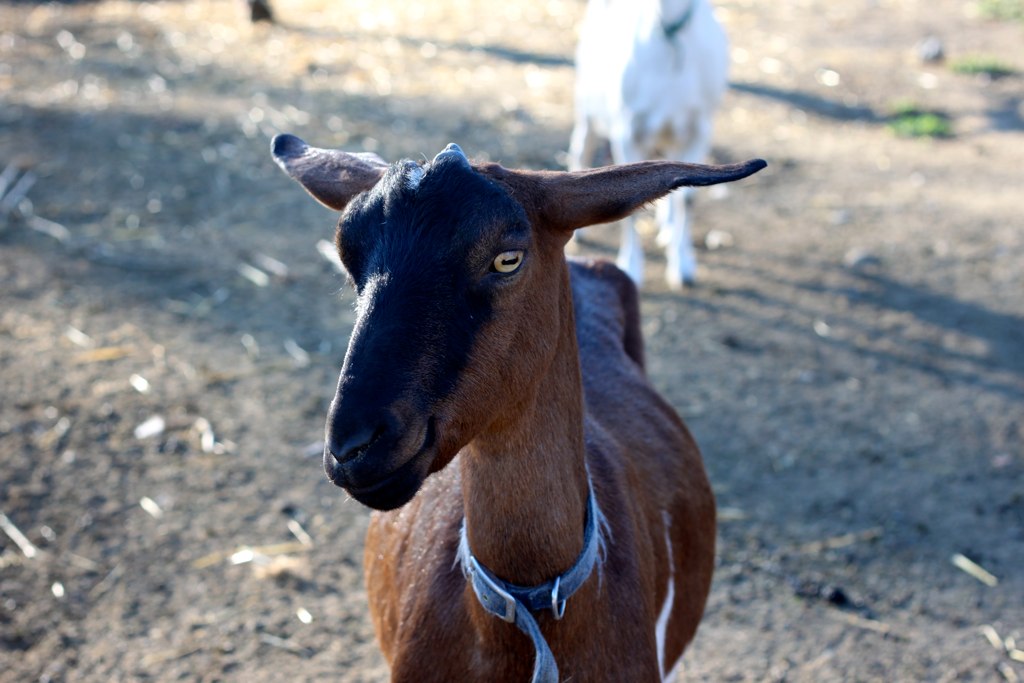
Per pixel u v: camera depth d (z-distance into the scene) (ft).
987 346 21.24
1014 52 39.01
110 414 18.29
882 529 16.16
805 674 13.37
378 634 9.69
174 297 22.29
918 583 15.06
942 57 38.40
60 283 22.59
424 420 6.58
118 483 16.65
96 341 20.52
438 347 6.56
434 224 6.61
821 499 16.81
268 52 38.27
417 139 30.09
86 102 32.76
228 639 13.78
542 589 7.48
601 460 8.74
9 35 39.83
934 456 17.92
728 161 29.68
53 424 17.94
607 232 26.12
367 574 10.12
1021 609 14.60
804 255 24.80
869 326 21.93
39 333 20.70
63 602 14.26
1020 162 30.14
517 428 7.24
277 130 30.78
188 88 34.27
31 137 29.96
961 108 34.14
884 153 30.76
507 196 6.79
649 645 8.25
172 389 19.08
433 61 37.81
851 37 41.22
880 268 24.21
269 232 25.32
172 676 13.14
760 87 35.58
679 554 10.00
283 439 17.92
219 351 20.40
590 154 25.76
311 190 8.13
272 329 21.25
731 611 14.40
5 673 13.02
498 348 6.84
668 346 21.08
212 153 29.43
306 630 13.98
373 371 6.38
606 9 23.53
